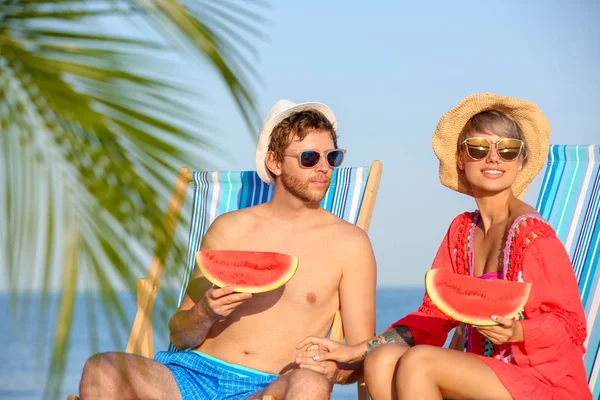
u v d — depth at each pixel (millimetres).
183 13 1663
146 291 4020
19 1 1545
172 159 1482
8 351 15203
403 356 2979
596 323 3797
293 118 3711
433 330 3506
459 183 3752
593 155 4145
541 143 3725
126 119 1482
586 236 4027
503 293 3066
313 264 3670
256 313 3592
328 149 3691
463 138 3590
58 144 1457
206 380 3490
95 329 1391
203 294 3746
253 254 3453
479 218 3637
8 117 1473
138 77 1515
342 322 3680
